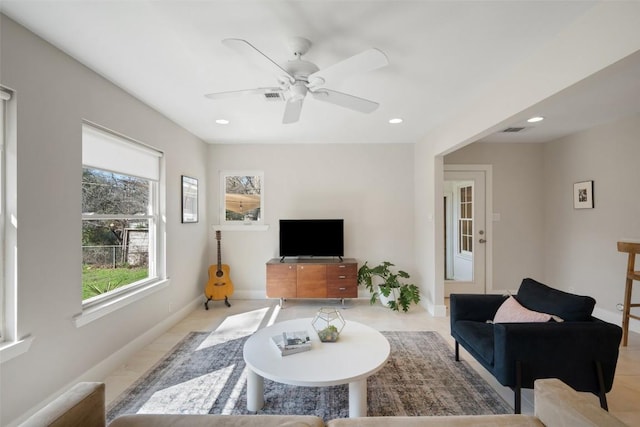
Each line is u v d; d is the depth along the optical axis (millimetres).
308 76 1920
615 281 3627
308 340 2115
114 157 2664
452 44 1965
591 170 3928
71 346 2127
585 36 1665
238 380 2381
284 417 1271
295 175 4750
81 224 2225
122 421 1234
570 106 3148
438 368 2564
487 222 4789
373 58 1646
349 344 2150
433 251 3996
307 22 1735
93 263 2482
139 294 2852
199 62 2199
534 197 4770
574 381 1828
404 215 4730
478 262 4801
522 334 1829
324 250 4543
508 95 2359
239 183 4770
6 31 1688
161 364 2639
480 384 2320
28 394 1814
